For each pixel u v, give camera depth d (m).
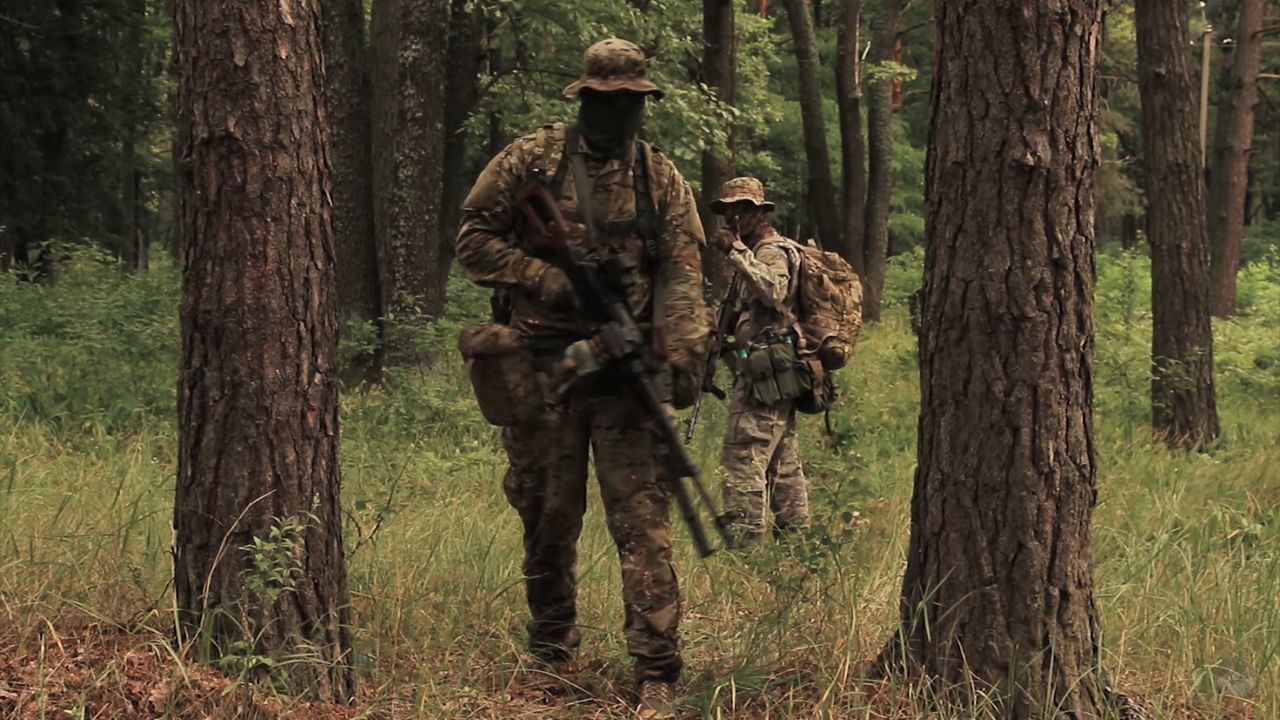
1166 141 9.70
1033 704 3.45
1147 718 3.60
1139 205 33.19
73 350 9.10
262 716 3.20
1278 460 8.34
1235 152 18.53
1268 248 36.56
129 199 24.20
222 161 3.35
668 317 3.69
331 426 3.53
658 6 14.35
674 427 3.53
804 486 5.99
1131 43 29.34
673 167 3.79
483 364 3.71
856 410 9.96
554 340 3.73
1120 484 7.60
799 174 27.72
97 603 3.95
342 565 3.57
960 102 3.46
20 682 3.20
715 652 4.23
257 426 3.38
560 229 3.62
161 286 12.52
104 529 4.80
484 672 3.95
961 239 3.48
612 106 3.64
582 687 3.92
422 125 10.84
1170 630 4.45
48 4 16.12
